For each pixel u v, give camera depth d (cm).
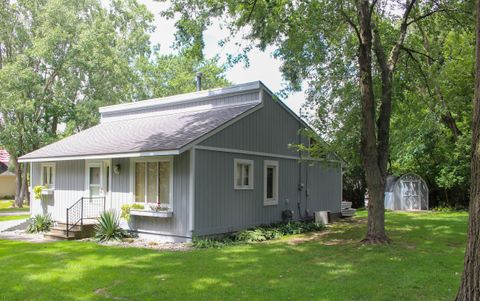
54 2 2723
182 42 1291
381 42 1302
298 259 923
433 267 822
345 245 1130
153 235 1287
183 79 3891
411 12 1355
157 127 1523
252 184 1438
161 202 1273
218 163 1288
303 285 688
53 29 2706
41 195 1700
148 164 1317
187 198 1200
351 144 1277
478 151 432
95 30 2861
